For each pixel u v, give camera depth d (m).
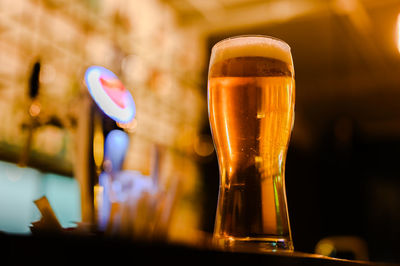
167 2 2.87
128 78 2.26
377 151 5.82
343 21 2.96
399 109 4.82
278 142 0.51
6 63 1.68
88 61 2.04
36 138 1.49
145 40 2.59
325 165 5.18
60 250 0.27
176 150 2.80
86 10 2.11
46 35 1.88
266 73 0.52
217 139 0.53
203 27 3.20
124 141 0.71
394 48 3.30
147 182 0.64
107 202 0.63
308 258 0.35
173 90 2.90
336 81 4.09
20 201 1.52
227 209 0.49
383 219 5.72
